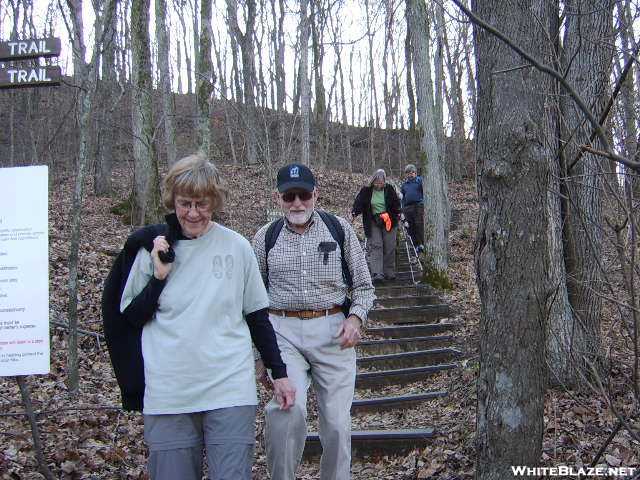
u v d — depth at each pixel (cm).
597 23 454
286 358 327
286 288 336
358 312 334
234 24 2023
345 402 332
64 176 1859
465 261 1276
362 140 3456
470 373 611
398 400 577
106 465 435
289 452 313
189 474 246
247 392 251
